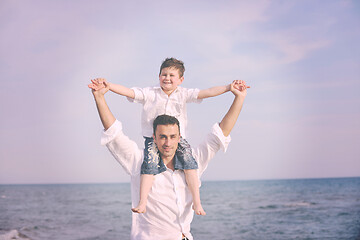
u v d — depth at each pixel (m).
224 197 36.75
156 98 2.53
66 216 20.05
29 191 51.75
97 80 2.03
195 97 2.52
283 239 13.76
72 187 72.06
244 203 29.27
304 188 50.28
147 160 2.20
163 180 2.20
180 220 2.20
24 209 24.48
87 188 64.56
